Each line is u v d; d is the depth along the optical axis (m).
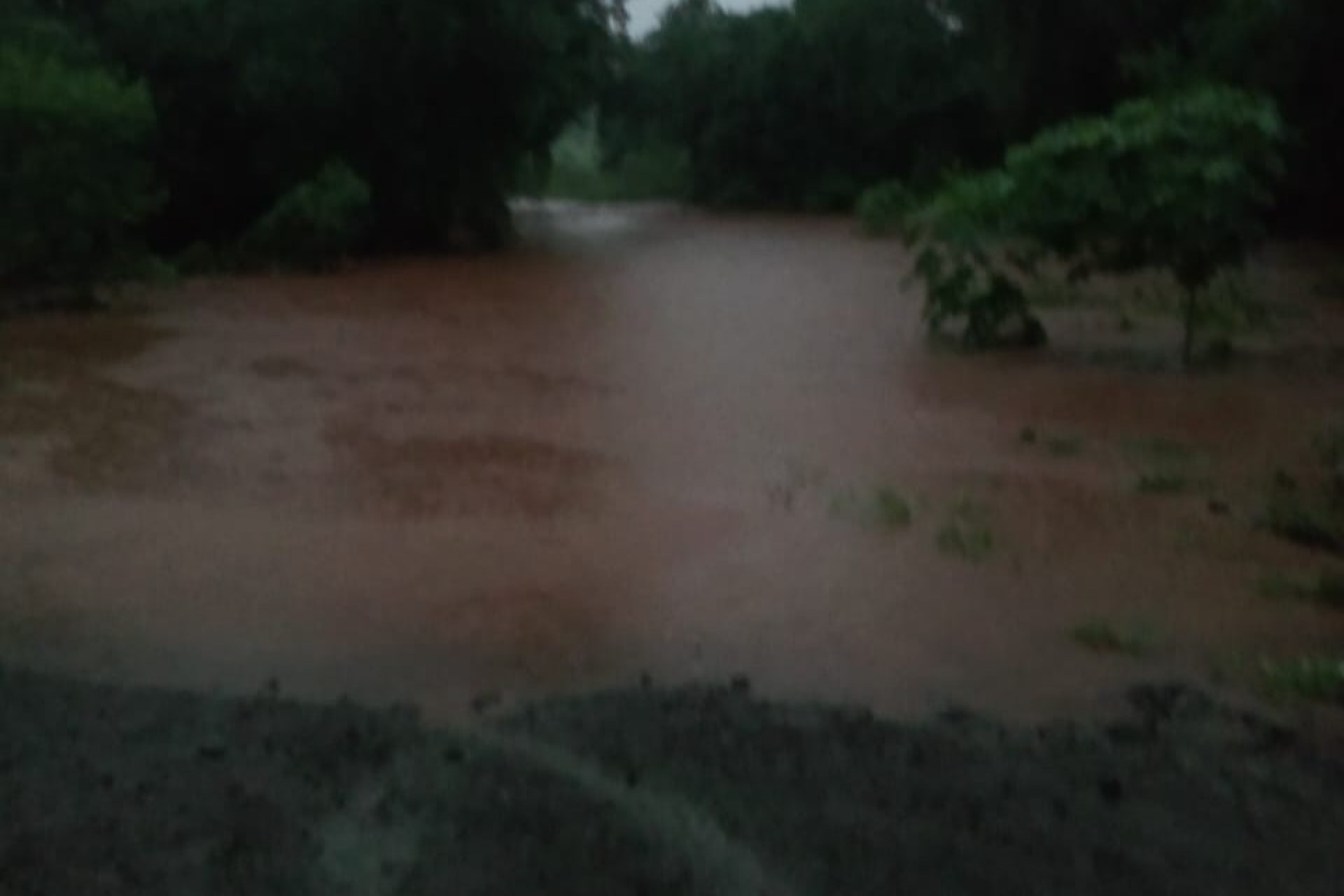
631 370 14.34
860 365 14.48
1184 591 8.02
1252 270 21.59
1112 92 30.58
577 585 8.02
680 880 4.78
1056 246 14.43
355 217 24.53
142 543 8.73
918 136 38.28
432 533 8.96
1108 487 10.07
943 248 21.47
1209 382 13.64
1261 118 13.75
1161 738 6.08
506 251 27.34
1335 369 14.24
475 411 12.41
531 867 4.86
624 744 5.87
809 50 39.09
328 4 24.75
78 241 18.80
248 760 5.66
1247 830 5.20
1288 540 8.95
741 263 24.67
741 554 8.55
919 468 10.55
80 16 23.97
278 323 17.52
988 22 32.38
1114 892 4.75
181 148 25.38
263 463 10.64
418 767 5.64
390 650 7.09
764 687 6.68
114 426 11.84
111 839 4.99
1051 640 7.30
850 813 5.25
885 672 6.88
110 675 6.77
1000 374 14.04
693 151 42.03
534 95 27.00
